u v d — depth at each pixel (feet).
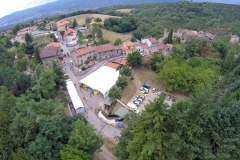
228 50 309.22
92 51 302.66
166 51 309.22
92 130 133.59
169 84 225.15
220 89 175.83
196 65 244.01
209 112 93.25
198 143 98.22
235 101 107.04
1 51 302.45
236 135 95.40
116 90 203.82
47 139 118.93
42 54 301.02
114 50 317.83
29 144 116.06
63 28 475.72
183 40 370.32
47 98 206.18
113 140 167.12
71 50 346.74
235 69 191.11
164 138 100.58
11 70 226.58
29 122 115.55
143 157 106.73
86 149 126.11
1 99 146.61
